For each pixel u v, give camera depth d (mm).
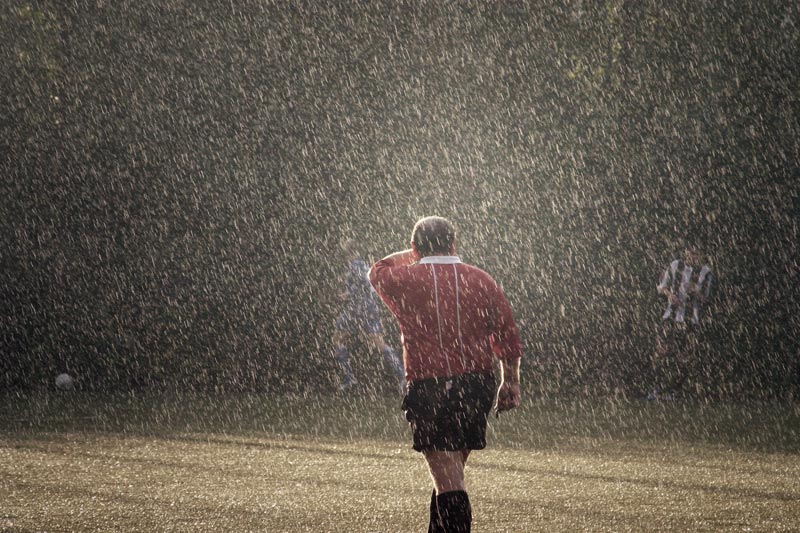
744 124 53125
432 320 15320
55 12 58844
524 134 57656
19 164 57969
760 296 50875
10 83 58375
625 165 55250
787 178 52156
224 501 21531
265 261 58156
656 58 54750
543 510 20781
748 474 25453
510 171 57875
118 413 39125
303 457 28047
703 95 53906
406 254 16391
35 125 58469
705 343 48469
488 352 15578
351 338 48688
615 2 55438
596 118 56094
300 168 59281
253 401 44312
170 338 57062
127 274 57594
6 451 28703
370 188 59656
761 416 38844
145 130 58750
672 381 45375
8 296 56719
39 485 23250
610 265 54656
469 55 58938
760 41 53031
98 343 56500
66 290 57156
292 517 19922
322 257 58281
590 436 32938
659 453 29156
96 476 24609
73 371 54938
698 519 19859
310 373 54750
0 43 58562
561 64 56969
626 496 22406
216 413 39406
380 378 52750
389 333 54750
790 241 51312
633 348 52688
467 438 15297
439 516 15023
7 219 57500
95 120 58594
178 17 58906
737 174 52938
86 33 58906
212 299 57688
